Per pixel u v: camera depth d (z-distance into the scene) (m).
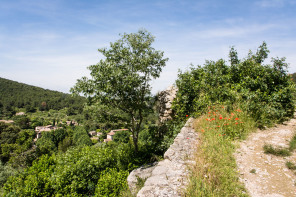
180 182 3.63
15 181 11.11
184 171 4.03
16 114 102.81
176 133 8.30
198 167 3.91
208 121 6.53
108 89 8.62
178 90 9.62
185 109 8.96
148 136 11.13
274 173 3.65
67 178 8.34
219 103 7.47
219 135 5.39
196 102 8.35
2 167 21.44
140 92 10.12
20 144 42.38
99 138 69.31
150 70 10.80
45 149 36.97
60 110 126.88
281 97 6.81
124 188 6.45
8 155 35.78
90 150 10.65
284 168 3.75
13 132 44.59
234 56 9.38
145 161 8.91
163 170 4.36
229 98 7.40
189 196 3.12
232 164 4.03
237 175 3.71
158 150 9.44
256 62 8.68
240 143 5.13
